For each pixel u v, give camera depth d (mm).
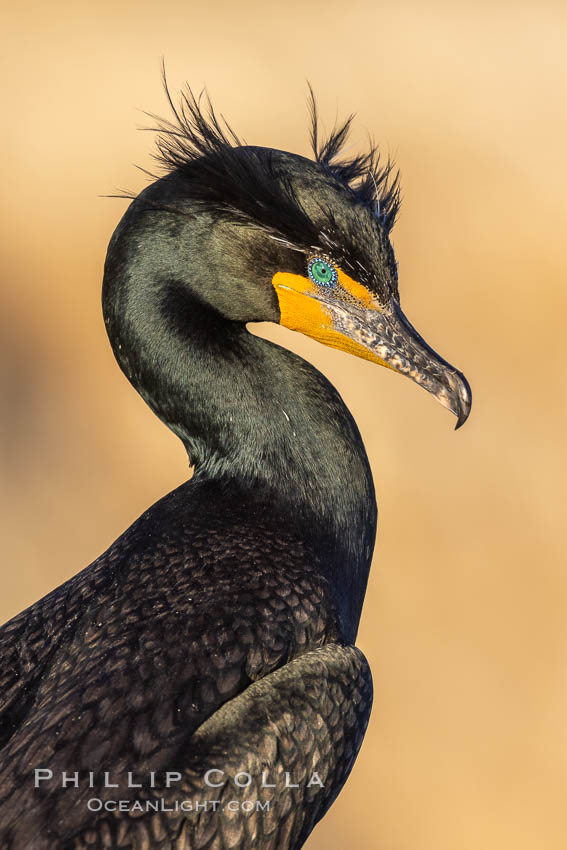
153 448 25641
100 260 30812
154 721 7941
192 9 43875
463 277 31219
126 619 8586
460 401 10062
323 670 8562
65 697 8078
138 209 10039
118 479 24766
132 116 36250
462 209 33438
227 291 10062
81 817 7453
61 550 22828
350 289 10023
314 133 10930
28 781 7602
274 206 9742
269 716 8148
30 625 8914
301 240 9852
